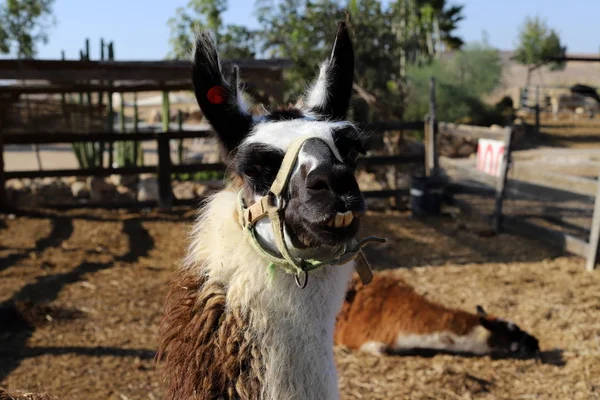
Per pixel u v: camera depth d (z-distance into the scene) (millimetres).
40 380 4945
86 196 13508
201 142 21531
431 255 8859
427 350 5609
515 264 8328
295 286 2414
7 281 7477
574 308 6633
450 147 22156
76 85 12258
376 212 11977
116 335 5941
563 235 8867
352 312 5828
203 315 2459
